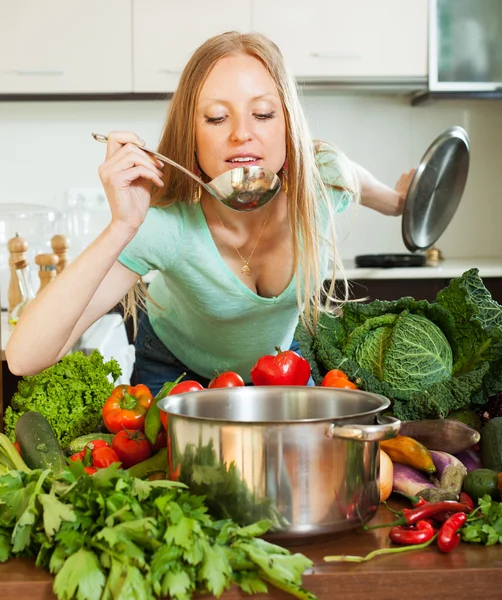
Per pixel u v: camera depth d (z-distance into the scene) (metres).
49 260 2.57
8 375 2.09
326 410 1.08
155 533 0.83
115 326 2.79
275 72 1.36
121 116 3.90
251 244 1.54
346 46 3.53
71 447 1.27
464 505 1.01
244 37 1.35
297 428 0.89
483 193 4.05
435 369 1.37
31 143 3.89
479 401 1.35
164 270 1.54
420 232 2.27
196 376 1.91
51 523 0.85
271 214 1.51
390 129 3.99
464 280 1.44
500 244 4.07
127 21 3.47
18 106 3.87
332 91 3.70
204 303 1.58
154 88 3.51
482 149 4.03
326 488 0.90
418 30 3.54
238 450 0.89
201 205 1.49
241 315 1.61
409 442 1.13
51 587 0.85
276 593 0.85
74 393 1.52
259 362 1.32
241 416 1.09
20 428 1.21
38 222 3.11
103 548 0.83
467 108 4.00
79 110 3.88
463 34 3.55
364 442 0.93
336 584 0.86
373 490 0.95
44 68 3.47
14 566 0.89
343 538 0.96
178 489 0.90
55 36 3.46
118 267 1.46
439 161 2.15
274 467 0.89
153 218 1.46
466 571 0.87
